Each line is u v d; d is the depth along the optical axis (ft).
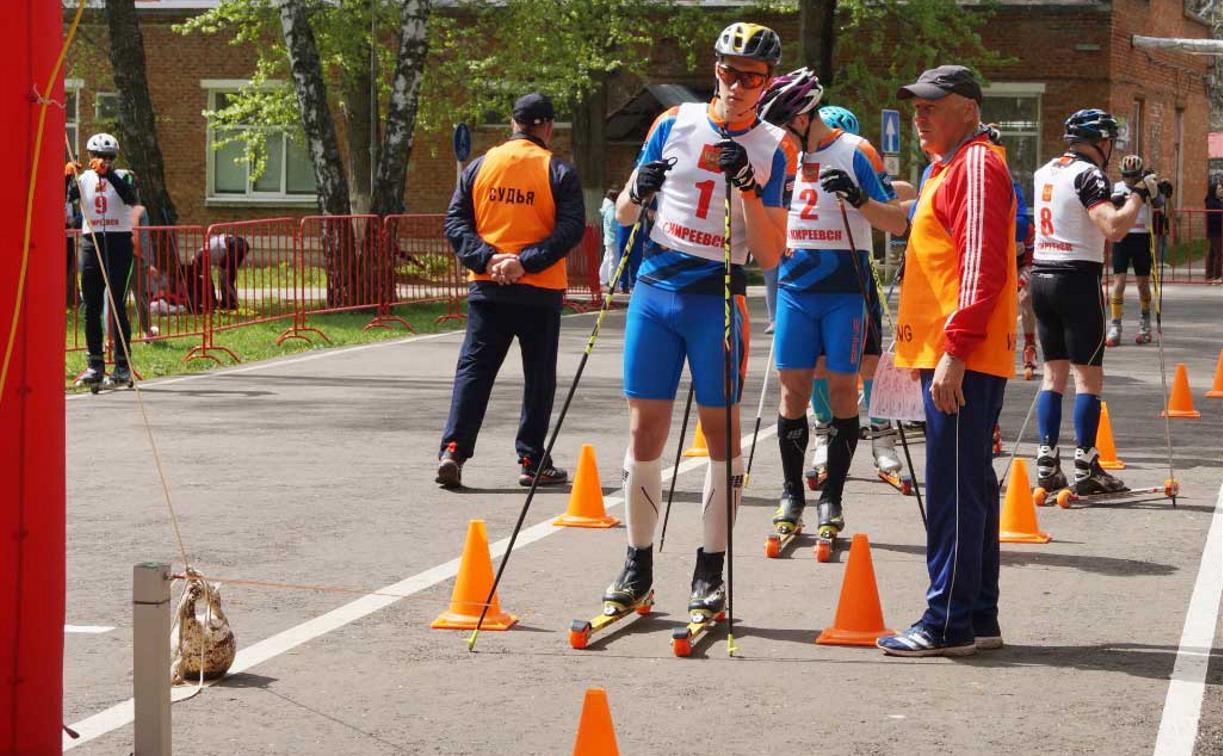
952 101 19.79
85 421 41.73
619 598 21.30
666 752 16.21
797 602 22.97
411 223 75.77
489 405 45.42
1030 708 17.75
